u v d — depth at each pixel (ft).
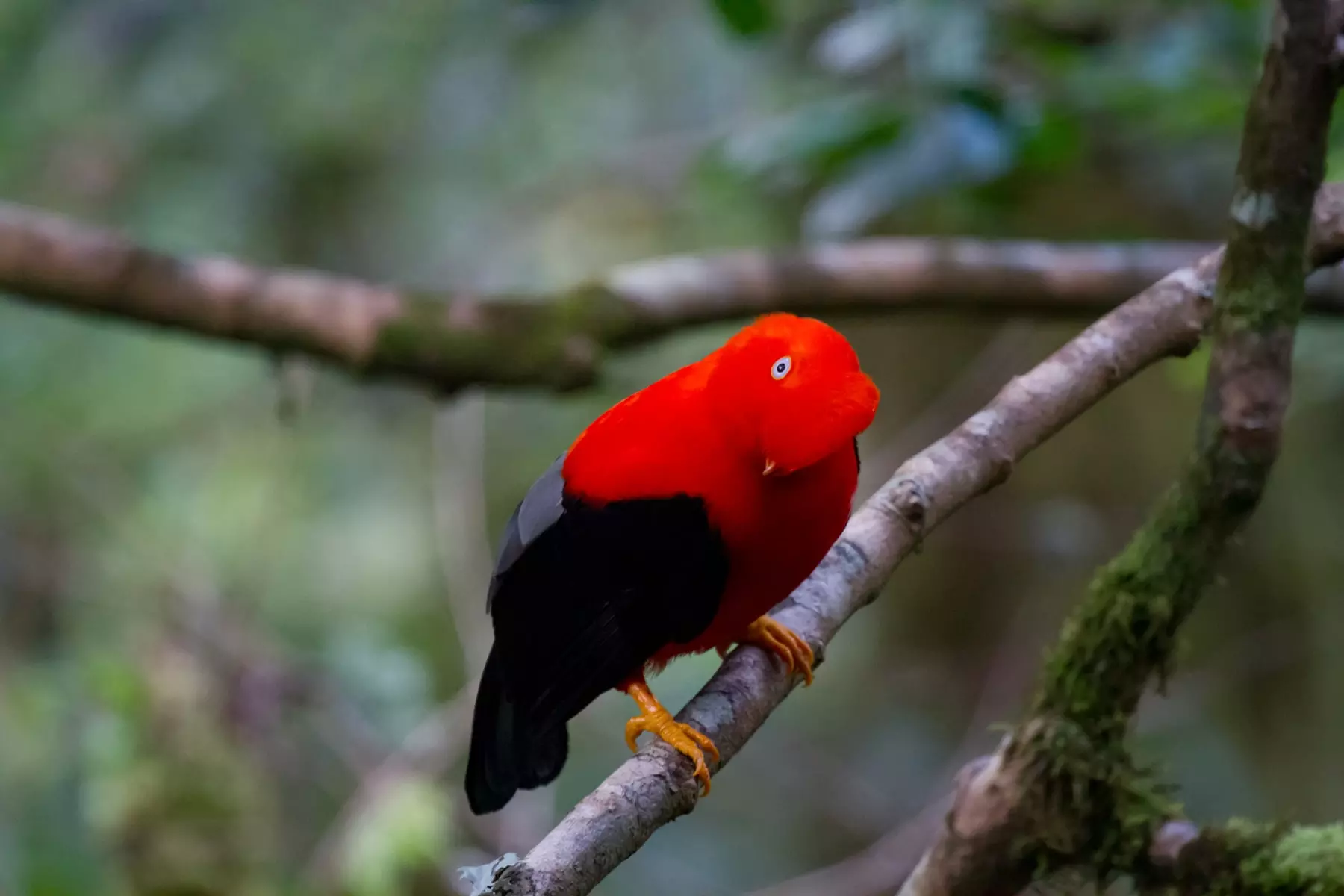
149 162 42.57
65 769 35.04
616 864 13.08
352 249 43.39
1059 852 16.60
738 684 15.55
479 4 39.42
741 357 14.23
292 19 41.65
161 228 41.60
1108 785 16.44
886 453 40.34
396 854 28.58
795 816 43.73
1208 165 35.68
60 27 42.39
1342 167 26.20
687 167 40.11
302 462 44.27
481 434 37.76
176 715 28.53
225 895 27.96
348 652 32.99
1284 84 14.71
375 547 43.60
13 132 42.39
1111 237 38.22
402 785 29.48
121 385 43.06
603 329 28.63
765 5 27.20
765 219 43.06
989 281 29.76
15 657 38.47
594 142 42.27
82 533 41.93
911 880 18.03
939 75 27.48
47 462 42.47
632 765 13.96
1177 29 30.27
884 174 28.12
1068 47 30.07
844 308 30.04
